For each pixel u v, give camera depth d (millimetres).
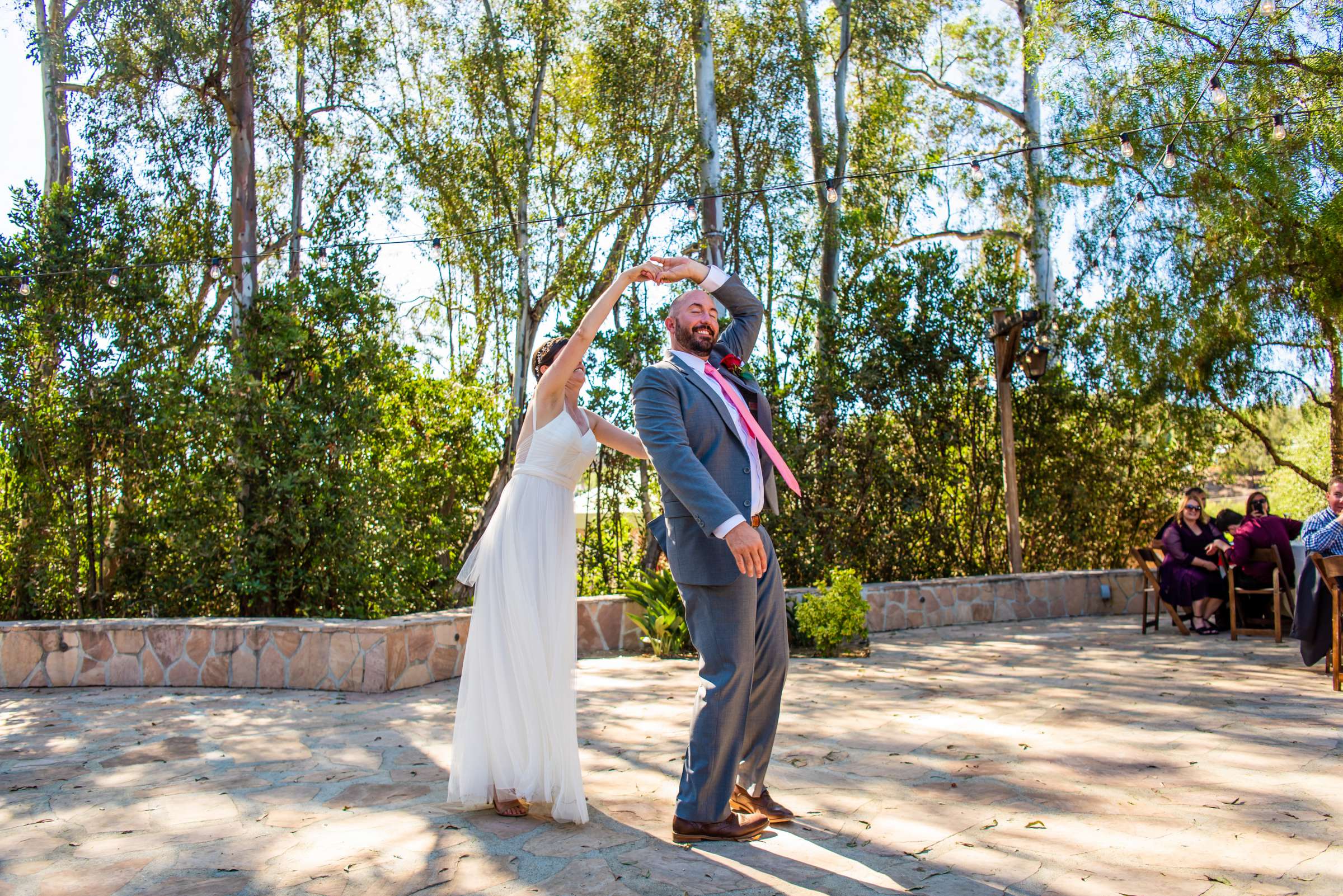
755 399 3291
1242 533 8078
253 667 6723
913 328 10977
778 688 3221
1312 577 6492
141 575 8516
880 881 2699
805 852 2953
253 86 10922
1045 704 5430
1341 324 10430
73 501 8555
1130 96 11094
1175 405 11422
